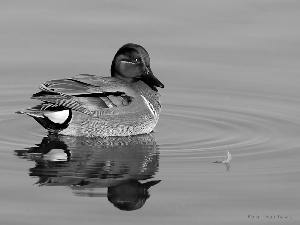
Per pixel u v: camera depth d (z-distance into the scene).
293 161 14.41
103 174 13.60
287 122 16.86
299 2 22.53
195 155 14.72
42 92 15.62
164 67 19.73
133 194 12.77
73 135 15.80
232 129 16.44
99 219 11.92
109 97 15.71
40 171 13.70
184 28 21.20
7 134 15.86
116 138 15.77
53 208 12.23
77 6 22.34
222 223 11.90
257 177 13.59
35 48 20.45
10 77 19.16
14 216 11.95
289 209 12.36
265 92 18.58
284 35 20.83
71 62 19.77
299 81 19.05
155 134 16.09
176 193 12.87
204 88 18.88
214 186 13.16
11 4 22.45
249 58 20.06
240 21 21.48
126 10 22.09
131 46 16.56
